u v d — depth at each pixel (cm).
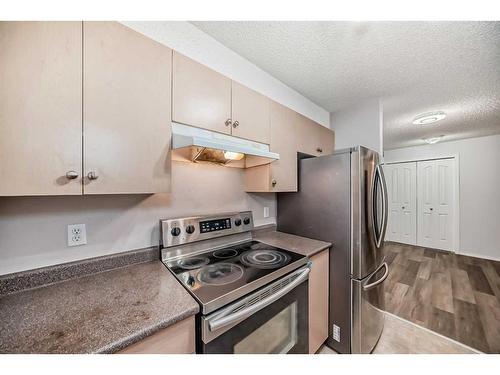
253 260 127
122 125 88
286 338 118
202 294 87
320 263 153
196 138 97
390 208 488
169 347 73
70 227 101
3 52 66
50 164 72
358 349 150
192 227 135
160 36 121
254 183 171
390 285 271
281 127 166
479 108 248
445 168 417
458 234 400
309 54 155
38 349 58
